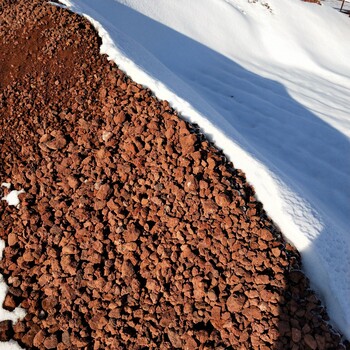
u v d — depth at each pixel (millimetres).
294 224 3512
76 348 3166
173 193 3816
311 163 5609
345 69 9625
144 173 4031
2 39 5738
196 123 4395
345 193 5070
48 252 3678
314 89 8211
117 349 3082
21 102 4969
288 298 3148
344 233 3736
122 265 3453
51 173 4230
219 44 9625
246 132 6152
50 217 3900
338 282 3270
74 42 5480
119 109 4586
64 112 4781
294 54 9859
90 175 4129
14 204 4090
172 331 3094
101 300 3348
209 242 3461
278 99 7492
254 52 10008
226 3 10844
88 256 3586
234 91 7664
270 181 3838
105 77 5078
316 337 2975
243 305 3105
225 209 3619
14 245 3812
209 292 3188
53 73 5215
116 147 4305
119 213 3770
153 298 3275
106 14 8289
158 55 8414
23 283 3537
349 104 7582
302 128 6488
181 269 3365
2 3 6547
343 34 10766
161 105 4543
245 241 3441
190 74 8320
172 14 9578
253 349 2943
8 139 4645
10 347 3246
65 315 3309
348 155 5879
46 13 5965
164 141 4160
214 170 3914
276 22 10648
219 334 3055
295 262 3350
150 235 3621
